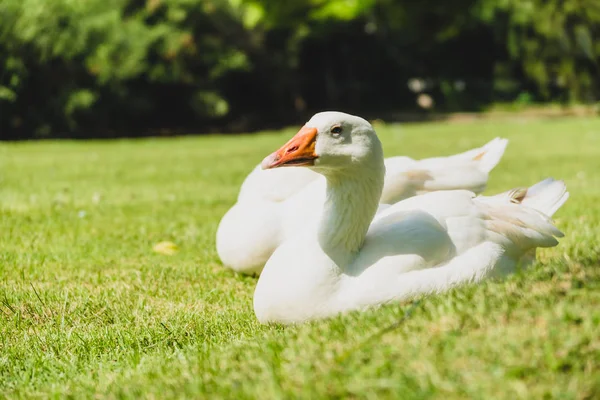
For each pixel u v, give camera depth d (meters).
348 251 4.55
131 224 8.87
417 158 15.87
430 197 5.18
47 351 4.77
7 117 24.89
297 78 32.88
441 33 34.75
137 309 5.52
